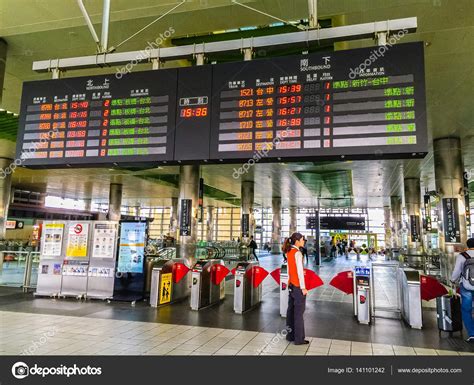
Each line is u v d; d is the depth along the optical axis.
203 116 5.00
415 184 21.52
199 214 13.62
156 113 5.17
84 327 6.02
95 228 9.03
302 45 4.86
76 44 7.20
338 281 7.53
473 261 5.67
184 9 6.06
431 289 6.66
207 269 8.30
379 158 4.48
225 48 5.08
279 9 5.98
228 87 4.98
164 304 8.26
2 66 7.09
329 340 5.55
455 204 12.60
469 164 17.44
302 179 21.78
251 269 8.22
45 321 6.39
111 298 8.53
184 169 12.37
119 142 5.24
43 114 5.61
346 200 32.88
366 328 6.37
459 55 7.09
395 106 4.32
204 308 7.98
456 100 9.34
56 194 32.50
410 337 5.84
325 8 5.88
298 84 4.73
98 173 21.86
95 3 6.11
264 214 48.59
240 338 5.54
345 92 4.54
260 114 4.79
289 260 5.62
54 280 9.01
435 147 13.23
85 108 5.46
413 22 4.37
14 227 24.78
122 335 5.56
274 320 6.87
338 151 4.42
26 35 6.93
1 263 10.69
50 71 5.78
